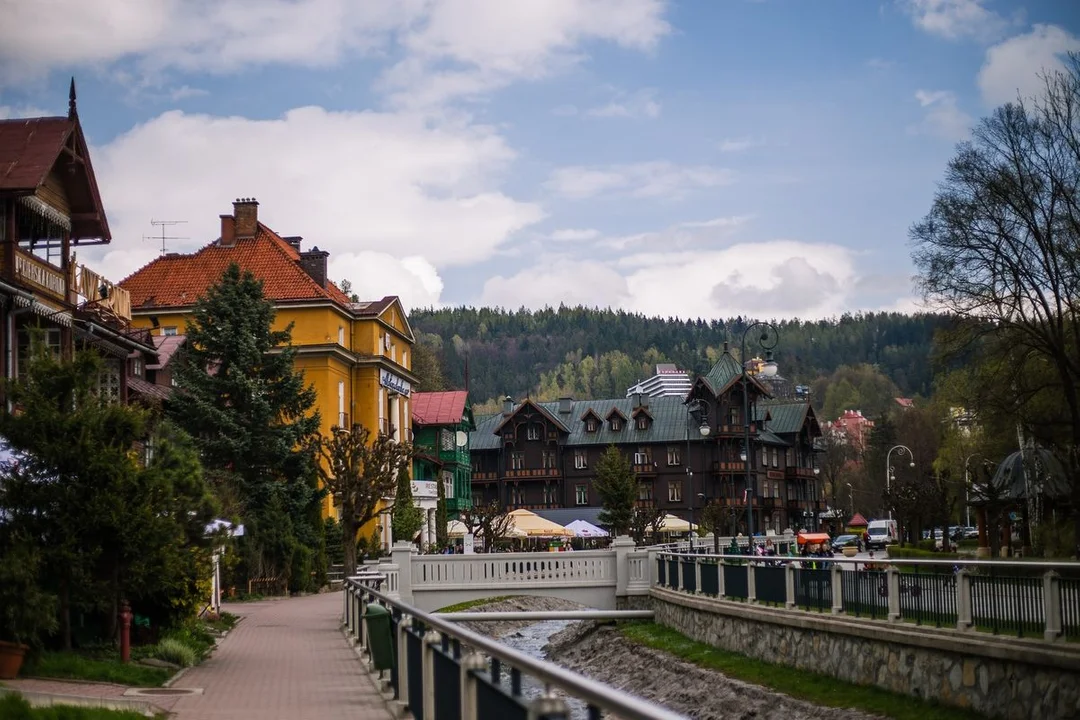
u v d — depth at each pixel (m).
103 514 20.86
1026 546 62.16
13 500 20.61
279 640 29.47
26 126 33.31
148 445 24.73
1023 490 65.62
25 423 20.95
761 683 28.17
